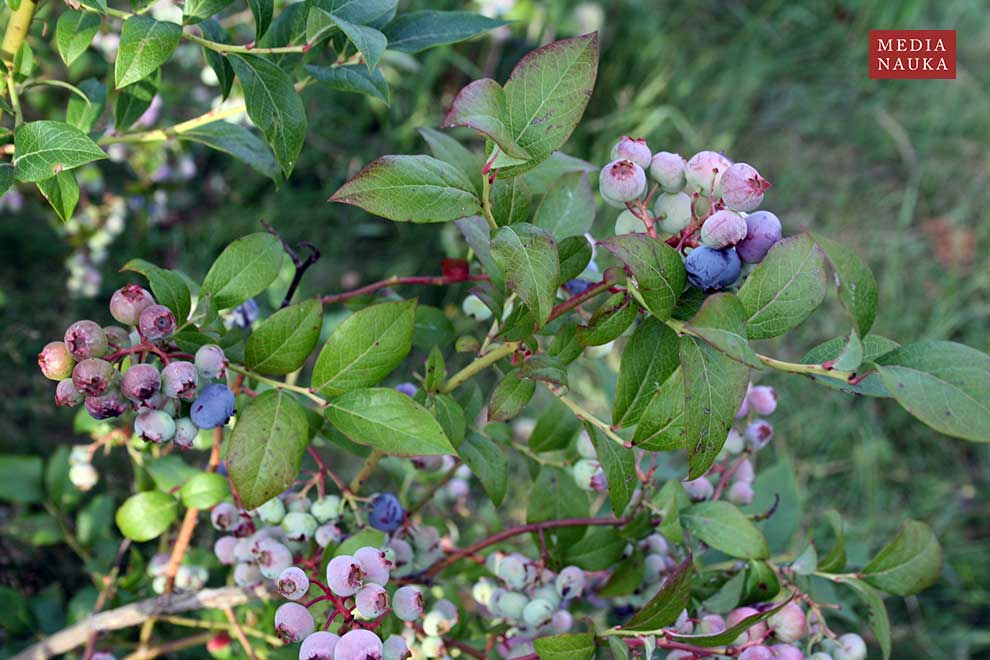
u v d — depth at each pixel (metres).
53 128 0.41
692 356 0.39
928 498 1.08
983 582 1.01
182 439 0.42
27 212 0.96
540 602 0.50
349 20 0.45
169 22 0.43
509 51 1.30
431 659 0.52
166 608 0.54
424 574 0.53
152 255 1.06
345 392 0.42
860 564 0.62
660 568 0.54
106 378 0.39
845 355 0.38
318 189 1.19
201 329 0.43
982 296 1.24
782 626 0.46
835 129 1.42
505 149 0.38
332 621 0.42
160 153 0.90
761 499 0.64
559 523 0.51
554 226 0.47
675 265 0.39
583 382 1.05
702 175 0.40
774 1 1.54
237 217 1.13
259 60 0.45
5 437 0.82
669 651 0.50
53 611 0.66
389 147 1.22
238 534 0.51
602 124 1.32
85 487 0.60
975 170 1.38
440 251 1.15
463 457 0.47
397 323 0.43
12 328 0.87
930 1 1.60
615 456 0.44
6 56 0.45
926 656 0.94
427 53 1.25
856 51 1.50
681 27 1.51
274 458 0.41
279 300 0.59
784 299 0.39
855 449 1.08
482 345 0.47
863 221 1.32
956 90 1.47
